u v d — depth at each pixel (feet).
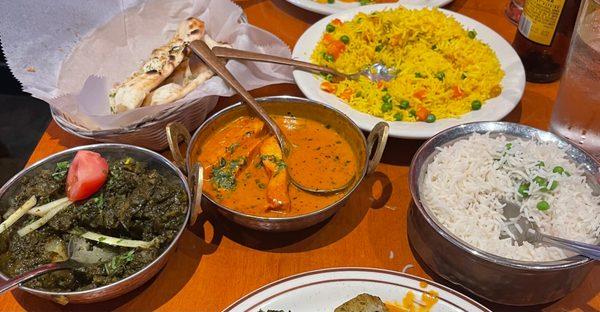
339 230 1.61
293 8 2.49
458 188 1.46
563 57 2.02
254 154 1.66
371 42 2.06
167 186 1.49
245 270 1.51
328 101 1.83
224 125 1.71
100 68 2.02
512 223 1.39
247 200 1.53
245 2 2.53
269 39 2.06
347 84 1.90
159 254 1.39
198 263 1.52
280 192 1.50
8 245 1.42
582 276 1.33
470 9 2.48
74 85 1.90
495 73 1.93
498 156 1.52
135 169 1.52
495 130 1.59
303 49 2.08
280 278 1.49
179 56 1.89
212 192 1.55
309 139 1.70
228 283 1.48
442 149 1.54
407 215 1.62
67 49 1.94
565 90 1.66
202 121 1.87
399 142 1.86
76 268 1.37
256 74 1.94
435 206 1.43
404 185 1.73
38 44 1.88
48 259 1.38
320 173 1.61
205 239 1.58
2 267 1.38
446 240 1.33
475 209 1.43
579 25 1.58
